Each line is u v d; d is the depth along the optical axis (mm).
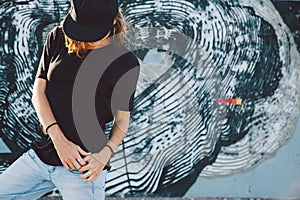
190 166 5191
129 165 5156
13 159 5090
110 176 5152
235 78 5164
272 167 5262
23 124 5078
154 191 5184
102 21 2902
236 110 5184
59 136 2969
